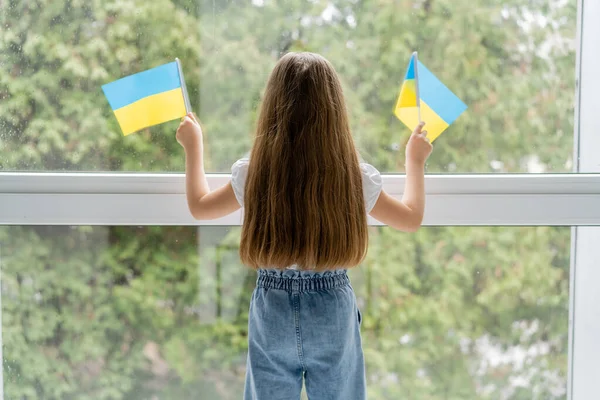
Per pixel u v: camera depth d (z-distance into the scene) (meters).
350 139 1.25
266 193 1.19
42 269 1.51
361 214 1.23
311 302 1.20
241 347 1.54
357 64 1.48
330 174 1.19
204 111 1.48
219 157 1.49
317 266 1.19
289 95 1.21
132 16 1.46
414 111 1.38
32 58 1.46
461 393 1.54
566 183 1.44
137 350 1.54
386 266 1.53
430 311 1.54
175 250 1.52
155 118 1.36
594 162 1.50
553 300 1.54
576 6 1.48
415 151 1.32
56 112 1.47
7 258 1.50
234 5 1.46
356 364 1.28
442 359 1.54
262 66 1.47
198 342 1.54
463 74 1.49
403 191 1.45
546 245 1.54
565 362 1.54
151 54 1.47
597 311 1.53
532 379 1.54
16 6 1.45
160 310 1.53
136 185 1.44
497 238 1.53
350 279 1.53
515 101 1.49
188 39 1.46
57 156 1.48
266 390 1.25
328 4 1.46
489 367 1.54
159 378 1.54
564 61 1.49
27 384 1.54
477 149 1.50
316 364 1.24
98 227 1.50
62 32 1.46
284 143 1.20
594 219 1.46
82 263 1.51
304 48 1.47
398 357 1.54
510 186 1.45
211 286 1.53
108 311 1.53
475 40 1.48
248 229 1.21
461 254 1.53
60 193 1.43
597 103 1.49
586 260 1.54
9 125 1.47
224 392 1.54
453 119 1.39
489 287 1.54
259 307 1.23
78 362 1.54
